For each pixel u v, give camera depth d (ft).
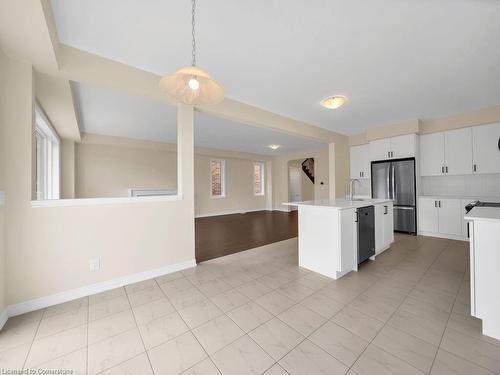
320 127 15.40
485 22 5.64
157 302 6.54
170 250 8.73
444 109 12.12
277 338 4.98
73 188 15.96
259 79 8.65
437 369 4.08
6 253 5.80
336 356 4.43
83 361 4.35
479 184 13.28
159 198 8.47
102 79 7.06
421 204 14.14
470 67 7.85
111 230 7.45
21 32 4.95
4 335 5.09
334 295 6.88
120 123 14.21
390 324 5.43
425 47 6.71
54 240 6.49
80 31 5.92
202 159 24.45
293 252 11.48
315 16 5.44
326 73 8.23
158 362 4.32
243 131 16.60
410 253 10.80
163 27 5.80
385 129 14.93
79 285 6.86
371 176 15.75
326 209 8.33
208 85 5.27
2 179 5.64
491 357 4.34
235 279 8.14
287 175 28.55
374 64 7.64
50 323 5.55
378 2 5.03
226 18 5.49
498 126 11.90
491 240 4.90
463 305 6.23
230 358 4.41
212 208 25.14
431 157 14.19
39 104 9.57
